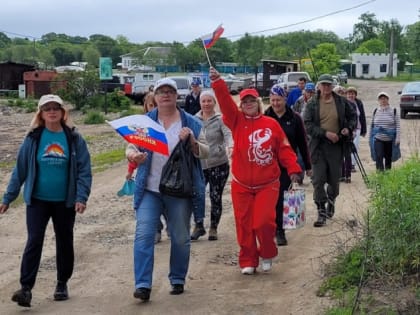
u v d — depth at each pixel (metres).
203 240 11.39
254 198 9.59
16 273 10.13
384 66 100.19
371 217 8.77
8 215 13.52
